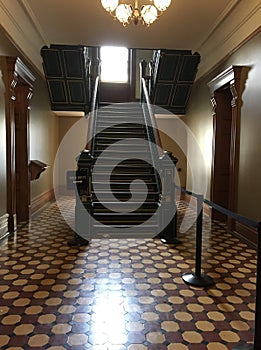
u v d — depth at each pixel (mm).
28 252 3699
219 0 4129
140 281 2926
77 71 6664
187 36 5434
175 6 4305
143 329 2135
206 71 6055
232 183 4645
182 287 2812
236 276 3080
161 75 6883
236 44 4586
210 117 5848
